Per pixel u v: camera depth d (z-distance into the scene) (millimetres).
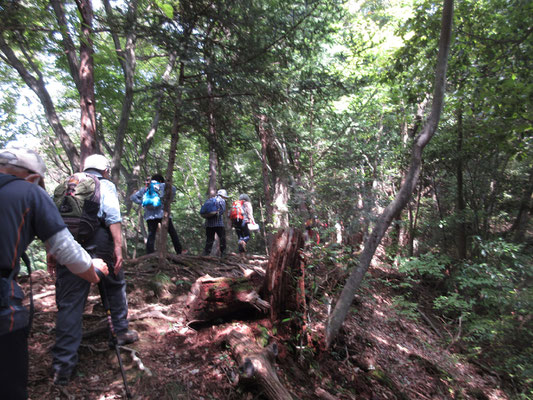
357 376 4371
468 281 7730
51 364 2914
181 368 3246
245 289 4148
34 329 3389
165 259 5293
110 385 2848
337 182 8969
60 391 2666
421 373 5449
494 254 8758
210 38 5168
